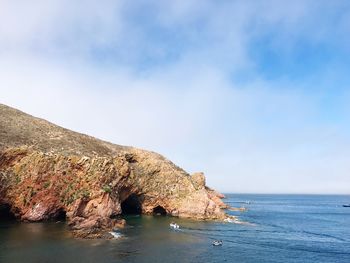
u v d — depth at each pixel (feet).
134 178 352.08
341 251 224.94
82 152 296.92
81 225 229.04
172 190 370.12
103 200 277.44
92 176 279.69
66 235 212.43
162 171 379.76
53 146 287.28
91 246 192.13
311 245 241.96
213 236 253.03
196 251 200.23
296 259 197.57
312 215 516.32
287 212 567.18
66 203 265.13
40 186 260.21
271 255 203.82
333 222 413.39
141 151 384.47
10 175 252.83
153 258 177.06
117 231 247.91
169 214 362.53
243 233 277.23
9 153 253.85
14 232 215.72
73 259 164.35
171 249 200.44
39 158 262.67
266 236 269.85
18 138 275.39
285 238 266.57
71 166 275.80
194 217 349.00
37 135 295.89
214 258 187.21
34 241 194.70
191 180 393.50
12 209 254.27
